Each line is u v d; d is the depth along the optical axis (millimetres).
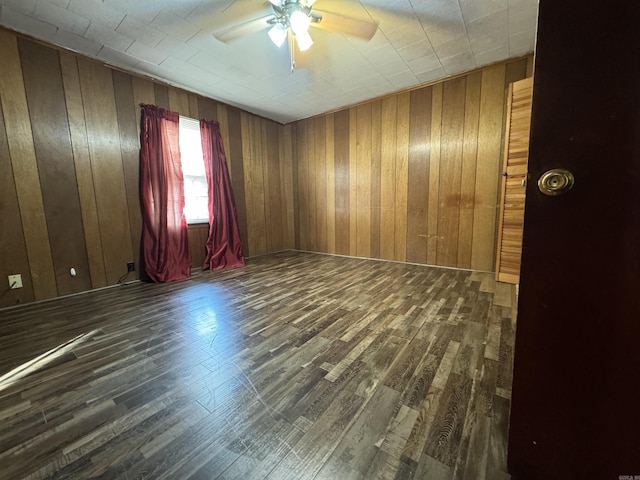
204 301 2525
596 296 666
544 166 684
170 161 3314
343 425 1104
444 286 2830
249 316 2176
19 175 2395
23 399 1279
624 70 591
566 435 746
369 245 4305
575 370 711
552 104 663
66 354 1659
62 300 2576
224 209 3938
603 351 672
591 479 725
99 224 2873
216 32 2217
